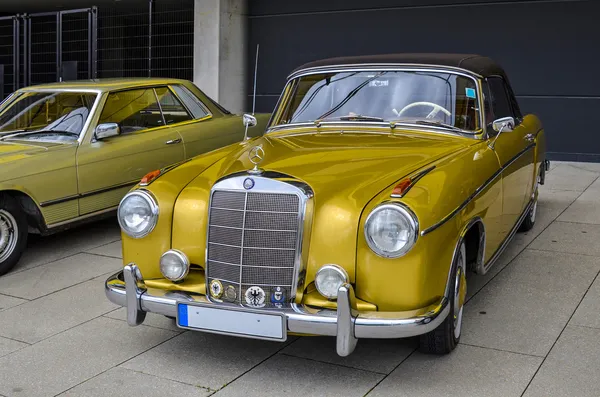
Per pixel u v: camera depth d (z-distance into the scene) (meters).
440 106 4.75
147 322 4.66
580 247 6.07
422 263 3.44
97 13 14.32
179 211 3.90
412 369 3.85
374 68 5.01
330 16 12.02
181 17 14.45
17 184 5.71
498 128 4.70
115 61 14.82
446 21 10.95
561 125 10.31
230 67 12.98
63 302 5.07
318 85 5.12
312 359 4.03
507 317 4.55
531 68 10.39
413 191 3.53
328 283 3.51
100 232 7.07
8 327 4.60
